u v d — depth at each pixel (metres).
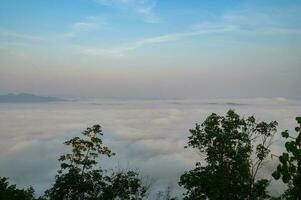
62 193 26.53
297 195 7.02
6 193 18.41
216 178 22.33
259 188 21.67
